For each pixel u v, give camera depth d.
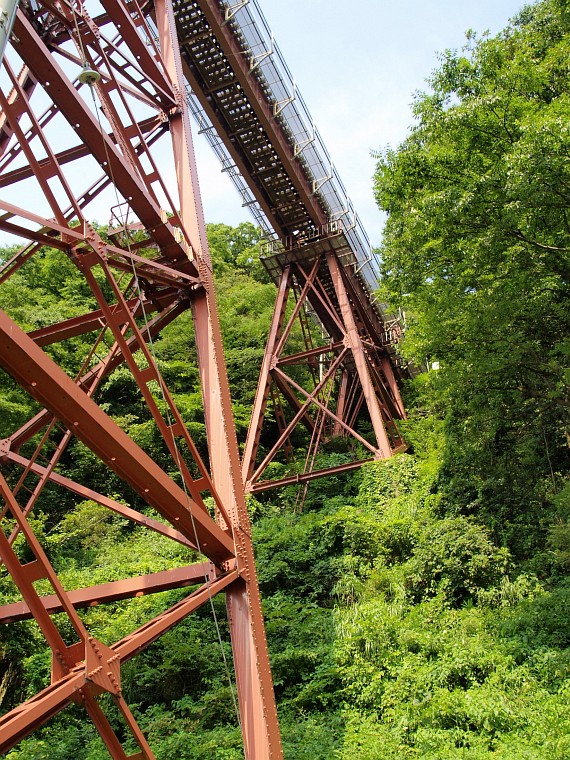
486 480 14.97
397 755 8.89
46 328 8.55
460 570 12.46
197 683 11.65
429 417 21.50
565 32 15.09
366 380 18.72
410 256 13.69
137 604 12.99
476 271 13.23
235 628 7.02
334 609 12.92
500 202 11.70
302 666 11.36
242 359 27.55
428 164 12.60
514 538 14.03
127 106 8.44
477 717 9.09
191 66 17.58
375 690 10.21
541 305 13.62
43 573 4.64
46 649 11.35
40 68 6.42
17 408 16.22
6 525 14.05
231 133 19.19
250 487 17.03
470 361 13.71
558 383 13.90
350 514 15.35
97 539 17.31
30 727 4.40
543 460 15.85
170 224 8.38
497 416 14.93
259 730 6.51
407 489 16.55
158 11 11.16
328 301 21.00
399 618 11.78
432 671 10.27
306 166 20.34
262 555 15.02
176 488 6.32
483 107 11.75
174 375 25.45
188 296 8.80
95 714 4.91
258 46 17.59
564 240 12.63
